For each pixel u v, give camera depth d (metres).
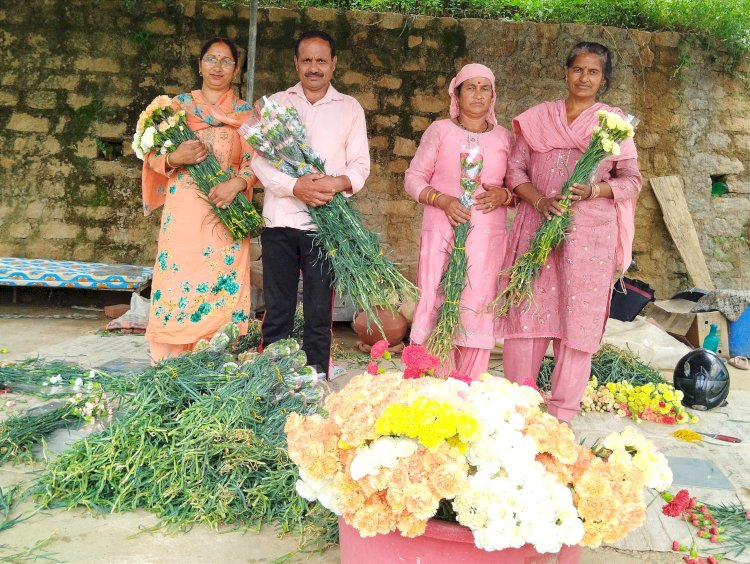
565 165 3.52
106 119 7.02
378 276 3.60
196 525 2.60
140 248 7.14
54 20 6.91
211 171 3.88
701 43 7.33
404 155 7.16
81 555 2.35
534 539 1.78
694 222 7.46
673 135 7.40
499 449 1.87
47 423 3.30
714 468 3.34
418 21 7.07
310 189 3.64
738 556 2.54
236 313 4.07
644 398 4.05
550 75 7.23
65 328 5.92
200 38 7.00
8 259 6.68
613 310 5.82
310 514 2.60
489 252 3.62
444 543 1.88
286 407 3.05
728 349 5.91
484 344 3.66
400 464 1.86
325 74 3.87
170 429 2.87
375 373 2.30
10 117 6.97
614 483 1.94
